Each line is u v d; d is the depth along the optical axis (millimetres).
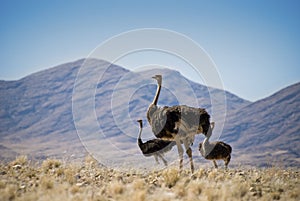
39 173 19891
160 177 19578
